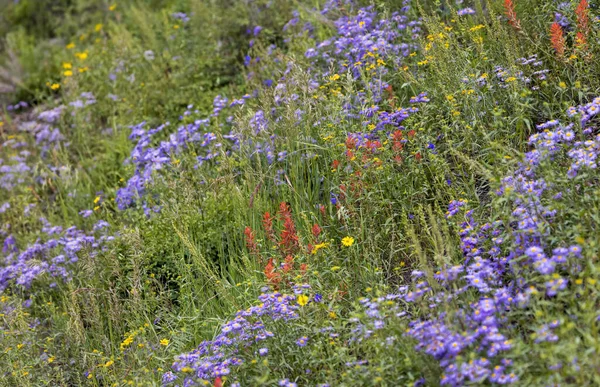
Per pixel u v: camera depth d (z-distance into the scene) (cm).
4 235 750
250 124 598
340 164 534
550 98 514
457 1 637
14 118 1012
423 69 612
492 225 398
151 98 847
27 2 1302
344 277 455
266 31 806
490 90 520
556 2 565
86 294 557
